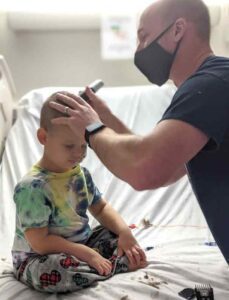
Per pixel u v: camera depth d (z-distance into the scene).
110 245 1.25
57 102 1.13
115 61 2.60
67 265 1.07
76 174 1.24
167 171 0.87
